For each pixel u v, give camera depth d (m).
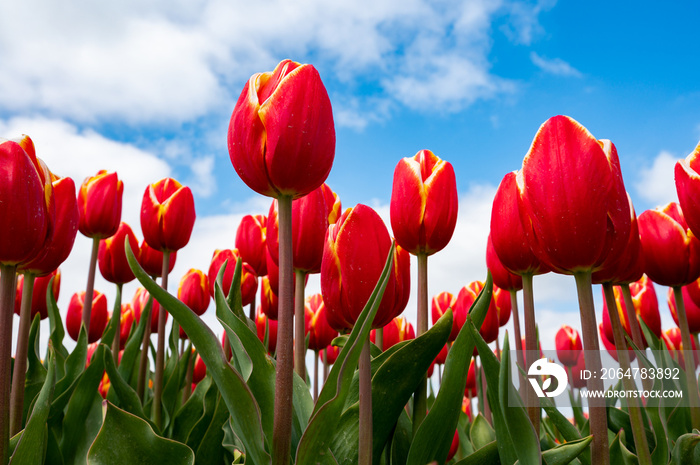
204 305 3.40
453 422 1.37
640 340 1.94
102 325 3.72
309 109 1.22
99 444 1.31
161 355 2.60
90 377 1.97
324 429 1.14
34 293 3.13
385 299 1.45
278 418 1.15
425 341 1.42
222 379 1.15
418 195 1.58
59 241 1.82
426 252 1.62
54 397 2.01
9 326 1.38
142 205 2.98
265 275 3.14
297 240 1.81
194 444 2.15
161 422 2.56
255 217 3.18
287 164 1.20
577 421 2.09
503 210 1.70
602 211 1.21
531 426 1.08
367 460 1.29
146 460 1.34
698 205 1.72
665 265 2.04
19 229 1.35
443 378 1.33
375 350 1.83
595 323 1.24
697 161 1.79
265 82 1.28
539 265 1.67
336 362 1.17
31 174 1.38
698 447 1.50
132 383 2.91
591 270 1.26
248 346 1.34
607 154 1.30
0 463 1.32
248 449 1.15
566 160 1.22
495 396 1.21
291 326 1.21
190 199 3.00
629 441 1.92
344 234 1.45
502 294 3.21
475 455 1.40
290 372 1.18
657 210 2.12
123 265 3.39
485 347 1.20
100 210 2.90
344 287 1.45
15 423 1.68
